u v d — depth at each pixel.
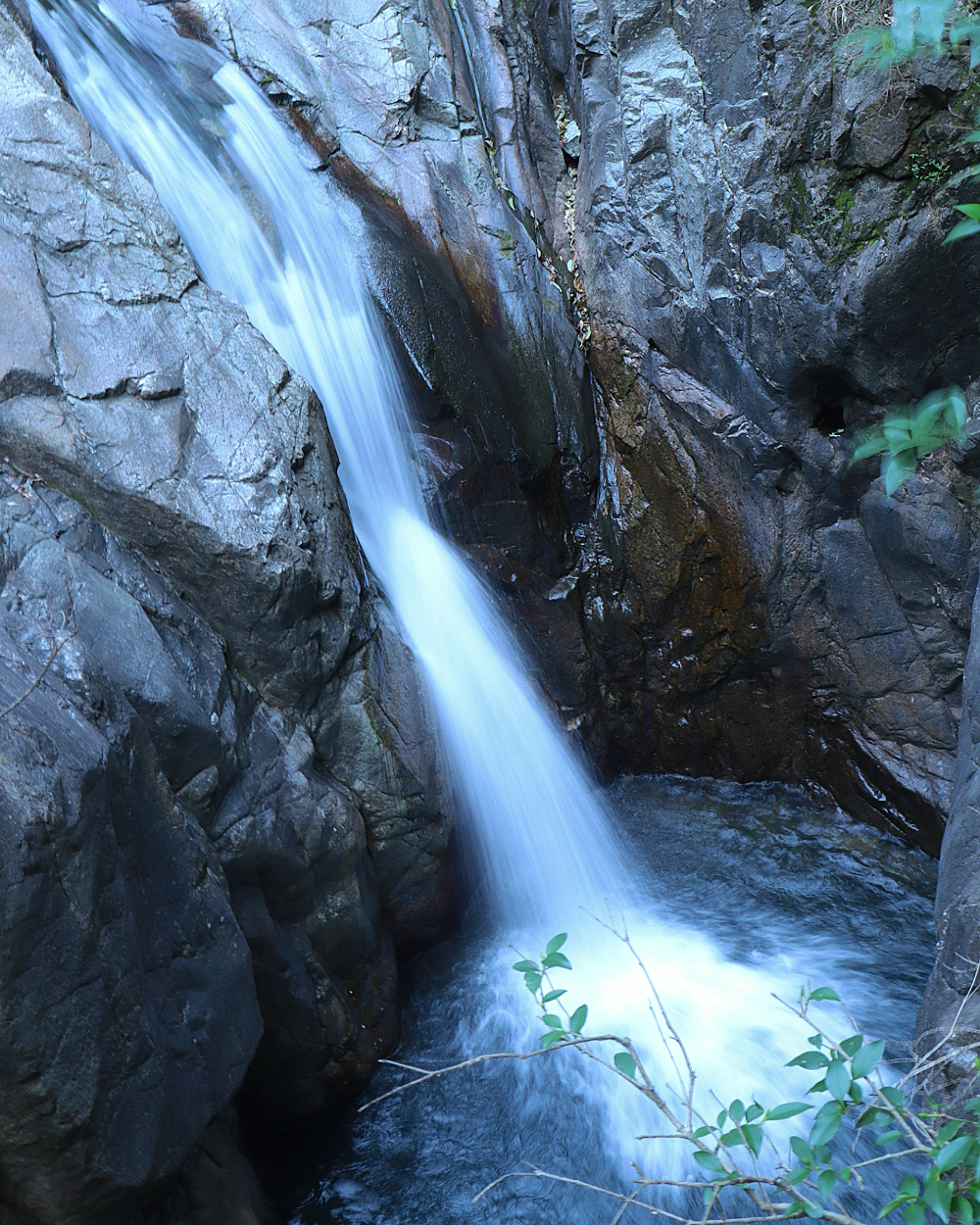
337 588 4.07
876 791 5.68
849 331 4.94
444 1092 4.14
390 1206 3.70
